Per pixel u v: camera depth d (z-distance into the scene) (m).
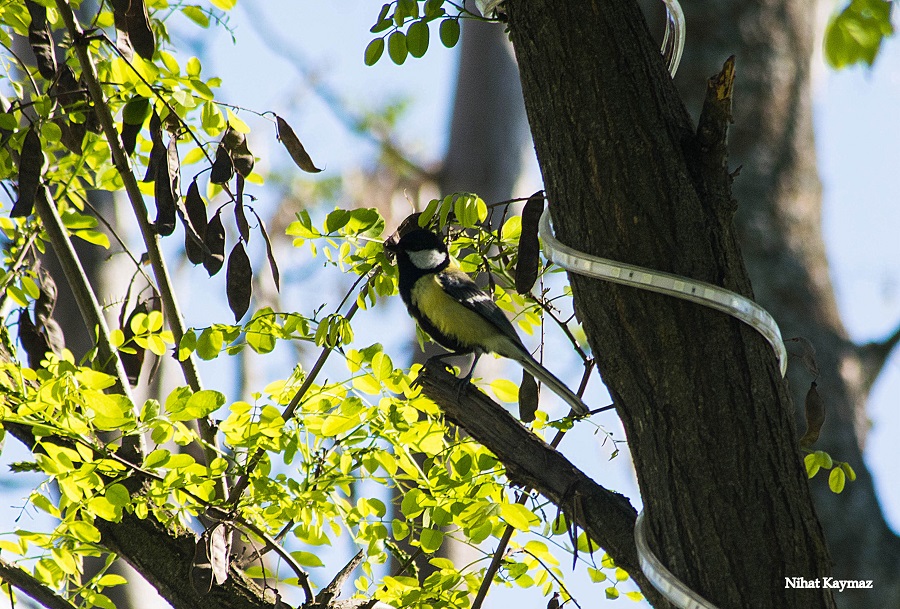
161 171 7.43
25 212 7.33
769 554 5.83
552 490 6.97
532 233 7.44
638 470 6.30
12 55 8.67
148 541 7.62
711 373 5.98
